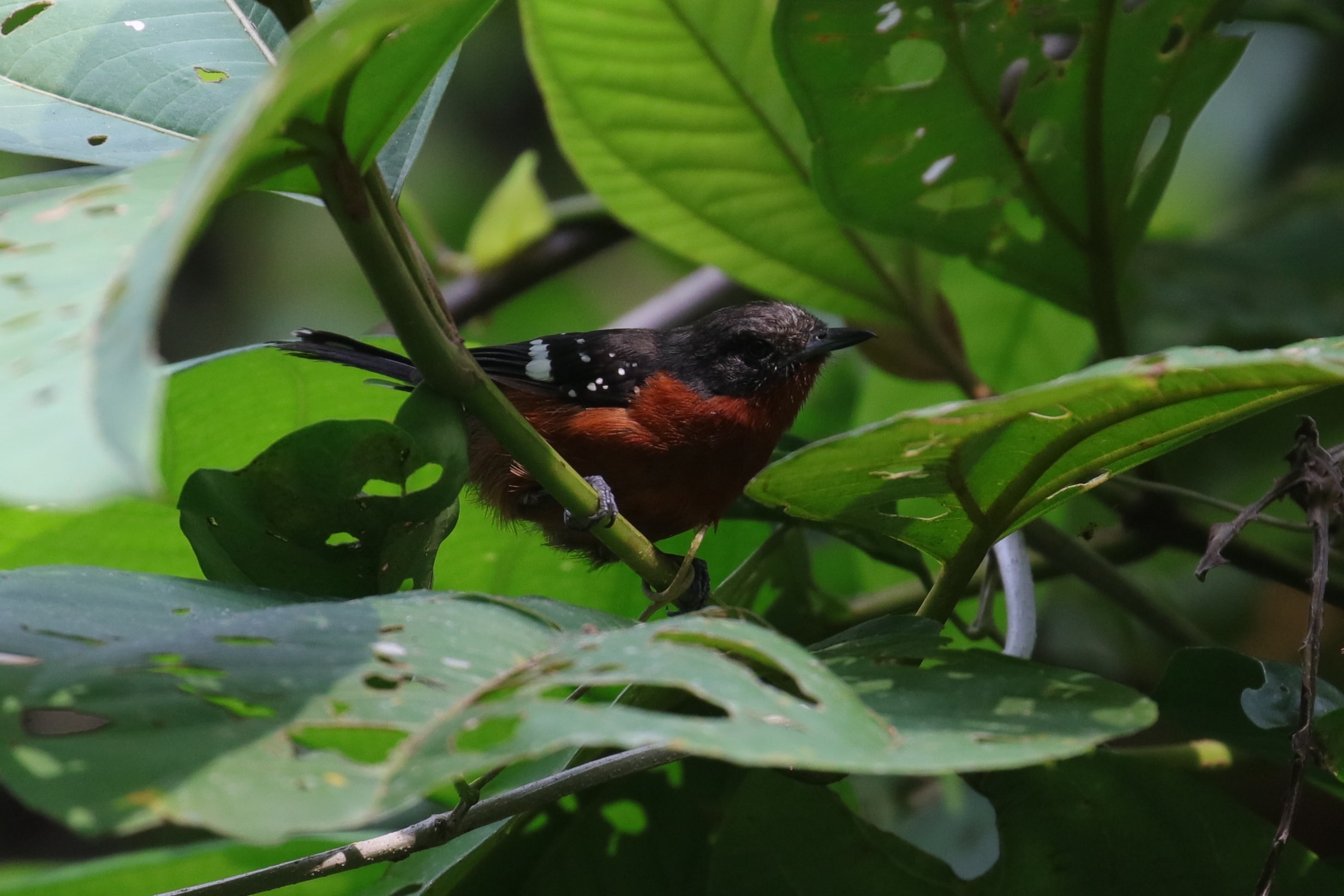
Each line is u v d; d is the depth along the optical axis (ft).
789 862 8.96
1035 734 6.82
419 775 5.63
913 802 9.16
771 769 8.96
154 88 8.91
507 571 9.10
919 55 9.00
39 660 6.80
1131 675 9.32
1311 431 8.89
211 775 5.68
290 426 9.01
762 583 9.06
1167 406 7.73
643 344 9.21
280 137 7.16
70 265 5.55
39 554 9.00
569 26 9.03
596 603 9.11
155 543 9.00
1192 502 9.12
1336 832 9.20
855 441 7.23
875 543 9.06
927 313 9.13
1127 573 9.32
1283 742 8.93
